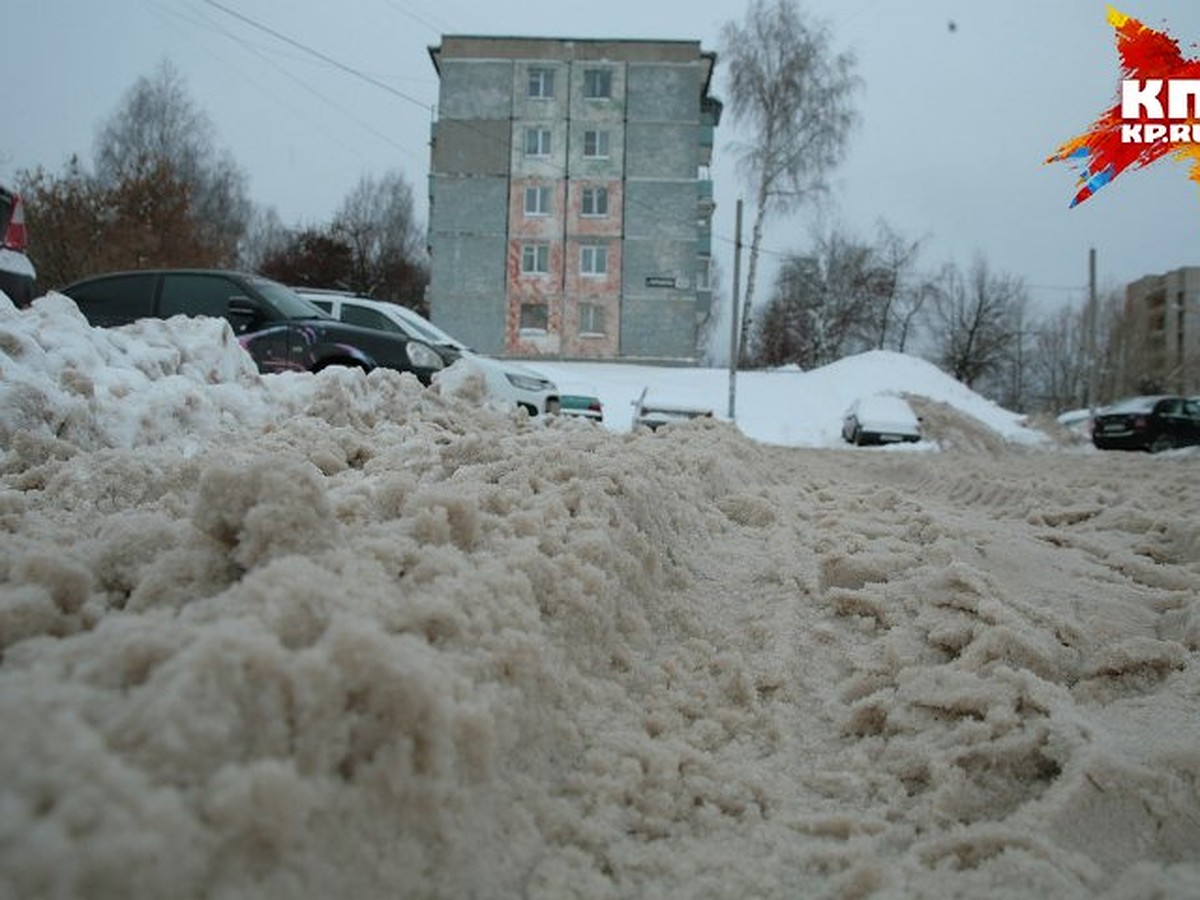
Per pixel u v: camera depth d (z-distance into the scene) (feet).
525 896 5.85
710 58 136.67
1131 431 79.46
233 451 12.84
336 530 7.14
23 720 4.10
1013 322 197.06
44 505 10.62
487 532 8.69
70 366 15.56
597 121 135.03
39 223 85.46
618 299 135.33
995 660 9.82
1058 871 6.38
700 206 149.18
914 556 13.03
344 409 17.75
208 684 4.64
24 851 3.54
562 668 7.81
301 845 4.53
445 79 134.72
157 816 3.91
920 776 8.17
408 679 5.32
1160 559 15.90
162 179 96.02
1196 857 6.93
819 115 121.39
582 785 7.14
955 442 82.53
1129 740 8.20
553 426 20.92
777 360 178.81
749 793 7.68
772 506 15.72
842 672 10.25
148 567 7.04
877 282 178.50
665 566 11.49
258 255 165.78
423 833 5.32
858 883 6.41
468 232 135.03
